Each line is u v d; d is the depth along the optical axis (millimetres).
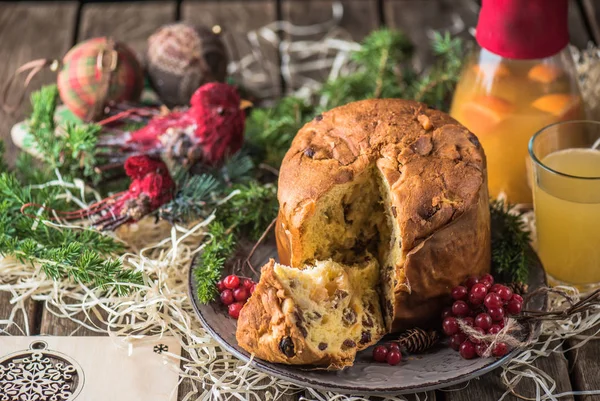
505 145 2273
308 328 1783
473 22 3164
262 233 2193
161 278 2068
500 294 1856
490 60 2279
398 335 1940
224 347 1859
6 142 2627
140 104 2537
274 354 1775
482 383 1861
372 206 2016
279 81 2932
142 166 2191
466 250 1874
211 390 1836
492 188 2357
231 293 1961
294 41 3115
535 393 1842
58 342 1975
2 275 2162
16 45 3047
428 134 1995
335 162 1958
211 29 2641
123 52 2510
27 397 1827
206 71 2584
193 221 2279
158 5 3275
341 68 2977
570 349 1942
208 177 2299
